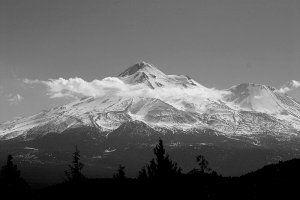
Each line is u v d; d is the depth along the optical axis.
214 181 120.38
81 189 129.00
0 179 111.69
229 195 113.25
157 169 101.94
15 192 112.56
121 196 113.38
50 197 127.88
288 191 118.81
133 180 125.25
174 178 102.62
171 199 100.81
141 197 103.06
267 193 118.31
